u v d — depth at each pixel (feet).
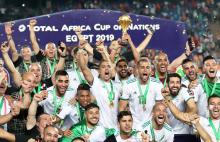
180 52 69.51
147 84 57.62
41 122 51.93
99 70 57.98
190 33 113.19
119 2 117.39
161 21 69.15
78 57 57.88
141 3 117.70
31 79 53.11
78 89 55.57
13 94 56.44
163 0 118.21
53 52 62.08
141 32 69.05
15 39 68.13
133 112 57.72
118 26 68.54
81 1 113.91
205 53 100.53
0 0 105.29
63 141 53.31
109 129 53.98
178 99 55.93
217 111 53.72
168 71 64.13
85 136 52.95
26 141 51.75
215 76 57.31
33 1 107.76
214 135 53.72
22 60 63.05
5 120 52.11
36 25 68.13
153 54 69.46
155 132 54.29
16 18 105.60
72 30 68.39
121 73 60.54
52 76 58.75
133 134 53.36
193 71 58.39
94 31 68.54
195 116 53.36
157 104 54.24
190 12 116.88
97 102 57.52
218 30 102.32
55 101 55.93
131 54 66.49
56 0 110.73
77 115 55.77
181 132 55.98
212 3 117.08
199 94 57.41
